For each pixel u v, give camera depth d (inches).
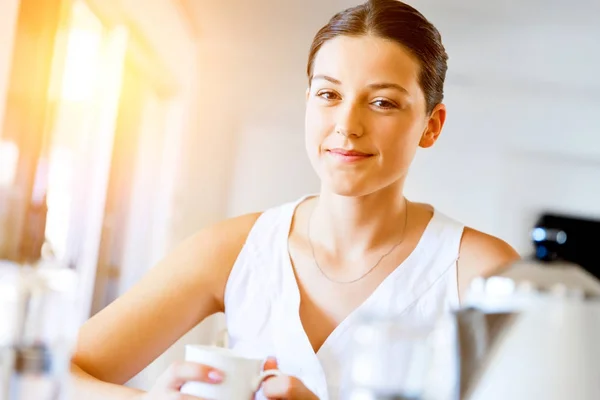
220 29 169.8
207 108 187.3
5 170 84.0
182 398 28.1
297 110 188.9
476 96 195.0
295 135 189.2
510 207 195.9
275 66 188.4
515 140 197.0
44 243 87.6
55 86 93.0
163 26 142.2
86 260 115.0
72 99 116.8
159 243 159.9
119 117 144.8
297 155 189.0
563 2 139.1
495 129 196.5
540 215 195.5
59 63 94.1
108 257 139.0
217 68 187.6
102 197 117.0
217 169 186.1
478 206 196.1
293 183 187.9
